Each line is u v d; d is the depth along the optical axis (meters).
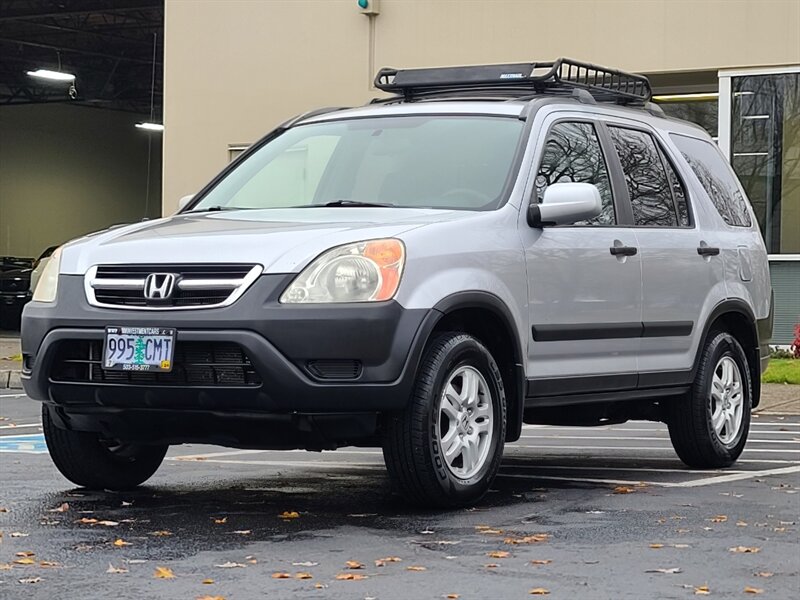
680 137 8.52
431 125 7.34
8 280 31.31
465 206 6.79
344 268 5.95
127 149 51.88
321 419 5.95
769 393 13.99
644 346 7.60
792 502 6.76
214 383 5.96
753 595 4.66
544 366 6.89
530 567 5.09
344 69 18.69
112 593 4.65
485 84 7.93
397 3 18.34
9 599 4.57
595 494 7.05
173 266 6.10
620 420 8.27
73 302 6.25
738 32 16.59
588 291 7.13
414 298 6.03
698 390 8.09
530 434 10.88
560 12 17.42
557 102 7.47
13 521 6.12
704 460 8.23
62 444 6.91
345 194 7.14
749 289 8.65
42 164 48.97
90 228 50.72
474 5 17.89
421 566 5.11
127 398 6.11
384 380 5.91
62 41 42.56
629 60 17.09
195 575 4.94
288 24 19.03
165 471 8.03
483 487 6.48
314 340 5.83
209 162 19.59
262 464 8.41
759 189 16.70
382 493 7.06
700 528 5.96
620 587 4.77
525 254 6.72
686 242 8.01
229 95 19.45
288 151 7.59
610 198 7.52
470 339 6.38
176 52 19.80
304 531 5.85
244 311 5.87
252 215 6.82
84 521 6.11
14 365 17.72
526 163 6.96
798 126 16.42
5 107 47.84
